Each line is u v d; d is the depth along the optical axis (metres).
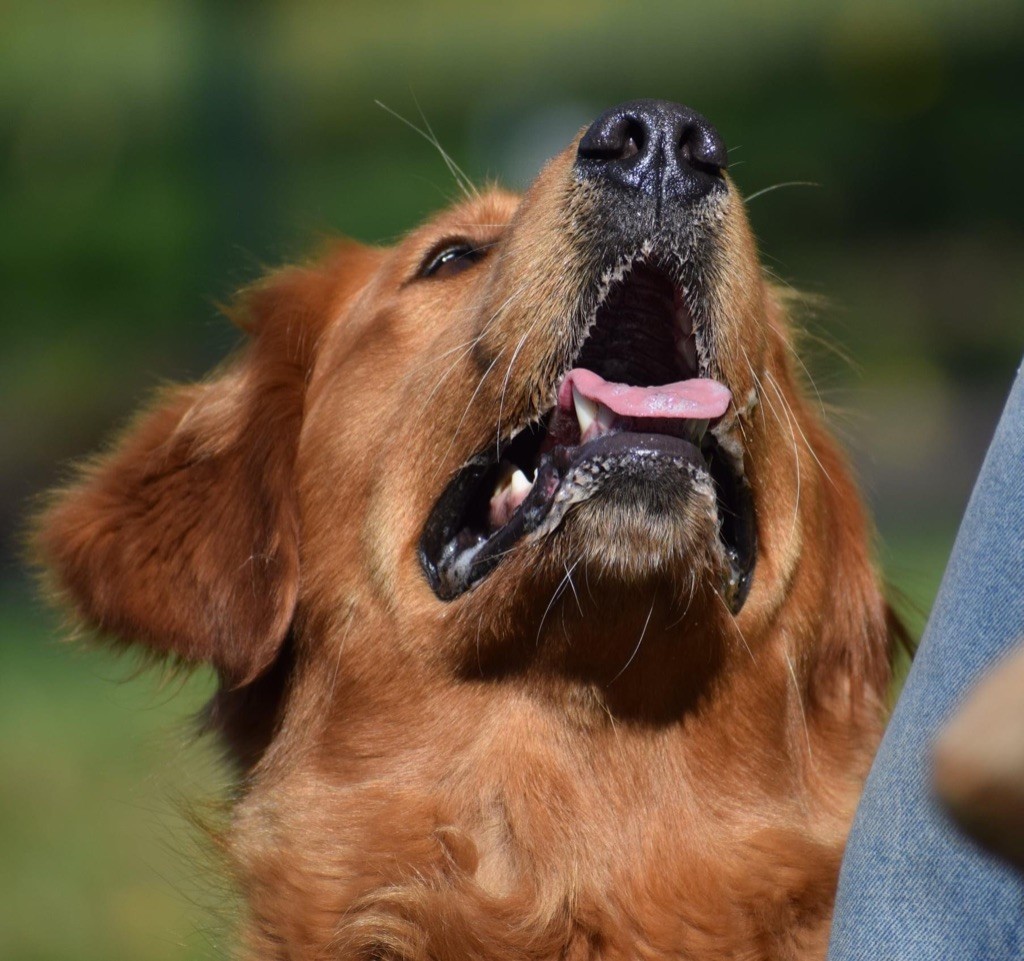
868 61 42.94
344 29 53.66
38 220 39.09
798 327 8.38
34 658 18.27
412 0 54.97
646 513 5.79
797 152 39.91
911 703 4.77
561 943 6.14
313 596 7.07
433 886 6.21
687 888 6.25
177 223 36.72
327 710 6.88
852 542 7.62
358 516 6.98
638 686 6.25
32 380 30.39
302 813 6.68
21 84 45.88
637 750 6.37
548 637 6.17
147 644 7.35
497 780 6.34
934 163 39.09
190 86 35.72
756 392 6.42
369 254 8.26
